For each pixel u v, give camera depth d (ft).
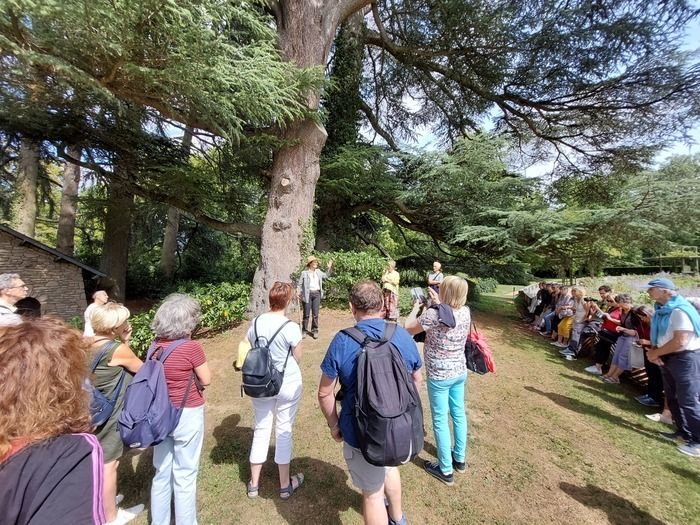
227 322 26.81
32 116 25.25
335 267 31.65
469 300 46.03
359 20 41.65
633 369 16.22
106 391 6.85
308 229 29.45
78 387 3.05
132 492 8.52
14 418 2.62
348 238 51.67
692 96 31.14
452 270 47.93
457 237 35.19
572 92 38.75
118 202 36.73
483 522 7.66
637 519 7.83
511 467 9.62
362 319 6.07
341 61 40.83
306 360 18.12
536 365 19.12
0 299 9.78
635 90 33.86
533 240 33.30
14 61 15.20
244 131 28.50
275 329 7.84
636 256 35.58
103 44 12.57
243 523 7.55
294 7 26.53
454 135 54.54
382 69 50.06
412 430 5.11
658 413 13.23
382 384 5.04
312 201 30.01
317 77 23.62
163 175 30.09
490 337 25.68
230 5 15.39
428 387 8.84
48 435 2.74
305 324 23.13
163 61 14.58
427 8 39.22
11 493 2.42
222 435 11.12
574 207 43.24
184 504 6.52
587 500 8.41
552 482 9.04
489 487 8.79
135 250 56.34
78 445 2.84
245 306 28.76
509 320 34.32
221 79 15.21
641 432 11.78
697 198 23.72
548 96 40.96
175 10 11.71
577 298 21.35
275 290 8.23
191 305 6.80
